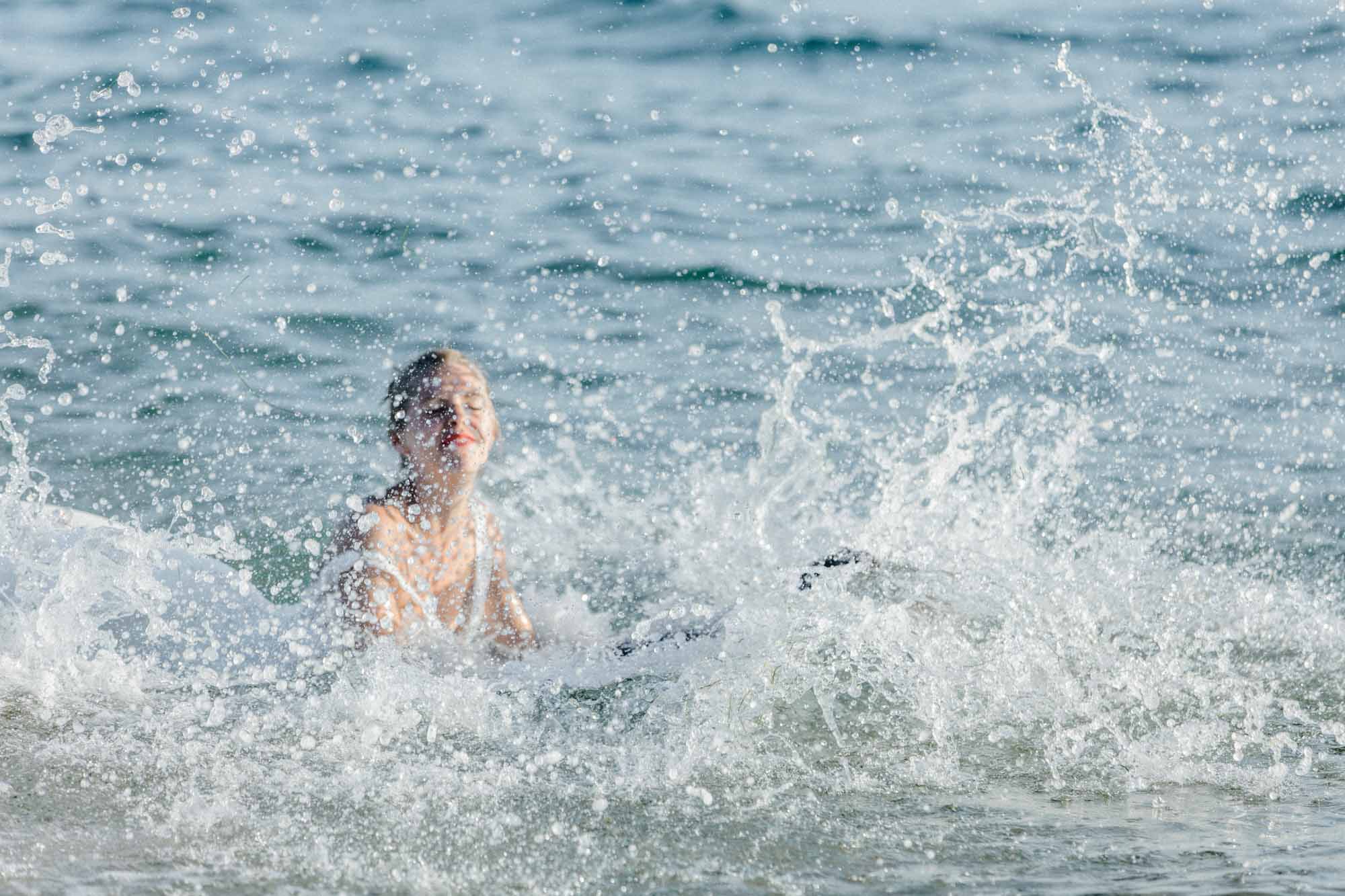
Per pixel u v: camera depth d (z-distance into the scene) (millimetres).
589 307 21906
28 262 21969
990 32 35562
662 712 10359
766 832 8242
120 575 12352
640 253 24031
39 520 12797
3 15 34969
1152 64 32906
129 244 23047
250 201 25344
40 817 8328
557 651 12570
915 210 25688
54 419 17188
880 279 22891
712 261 23641
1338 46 33281
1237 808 8680
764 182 27344
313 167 27234
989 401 18656
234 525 14906
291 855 7848
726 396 19000
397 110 30812
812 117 30938
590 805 8680
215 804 8602
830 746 9750
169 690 10852
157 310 20625
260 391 18359
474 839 8117
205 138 28281
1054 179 26766
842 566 12508
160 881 7477
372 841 8070
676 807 8664
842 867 7715
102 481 15758
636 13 37375
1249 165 26844
